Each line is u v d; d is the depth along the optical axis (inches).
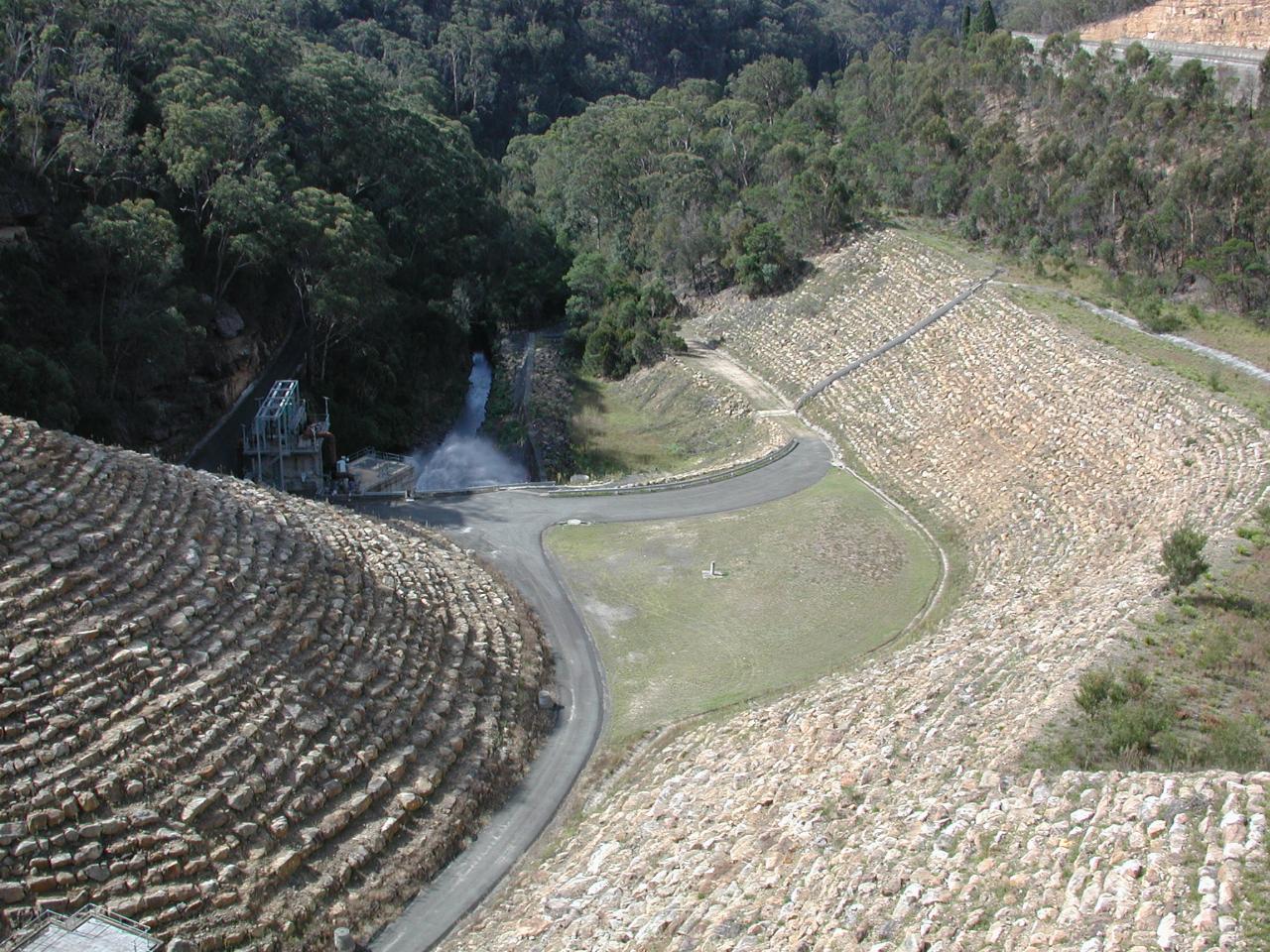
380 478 2384.4
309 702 1359.5
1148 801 927.0
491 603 1800.0
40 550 1379.2
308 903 1112.2
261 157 2832.2
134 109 2662.4
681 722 1515.7
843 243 3604.8
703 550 2106.3
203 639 1380.4
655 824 1235.2
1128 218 2933.1
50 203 2384.4
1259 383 2164.1
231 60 3125.0
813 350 3221.0
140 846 1095.0
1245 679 1172.5
